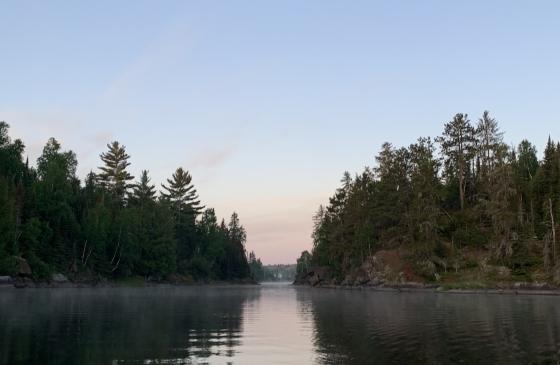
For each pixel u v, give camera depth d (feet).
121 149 451.94
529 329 89.15
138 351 65.72
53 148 370.94
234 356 62.75
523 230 282.56
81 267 337.52
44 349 65.92
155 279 414.41
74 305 148.66
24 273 274.36
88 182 398.42
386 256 333.62
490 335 81.35
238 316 122.72
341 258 403.34
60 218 322.55
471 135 348.38
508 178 286.87
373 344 72.59
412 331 88.07
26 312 120.06
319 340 77.46
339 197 428.56
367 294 264.93
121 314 120.88
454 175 355.97
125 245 381.60
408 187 343.67
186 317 118.21
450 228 325.83
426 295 238.27
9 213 271.28
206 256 515.91
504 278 266.16
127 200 453.17
